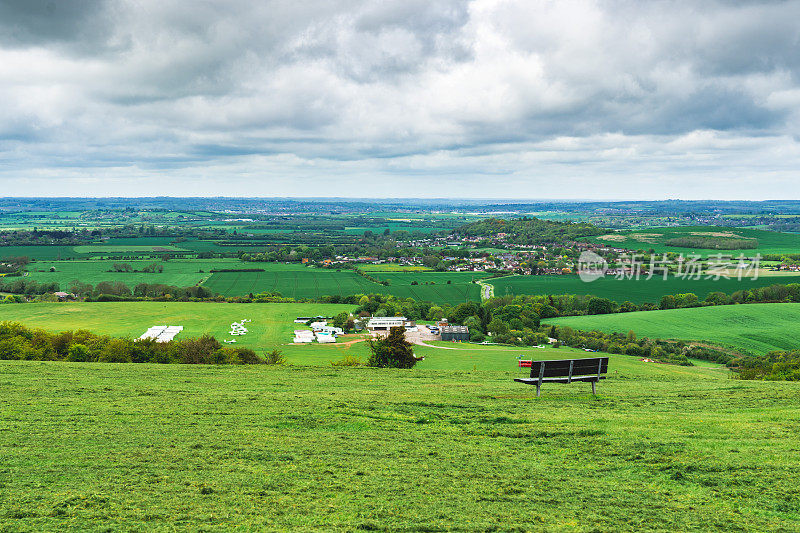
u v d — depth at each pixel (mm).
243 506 12945
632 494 13469
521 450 16781
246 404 23031
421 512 12594
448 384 29500
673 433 17719
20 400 24188
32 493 13578
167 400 24156
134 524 12000
